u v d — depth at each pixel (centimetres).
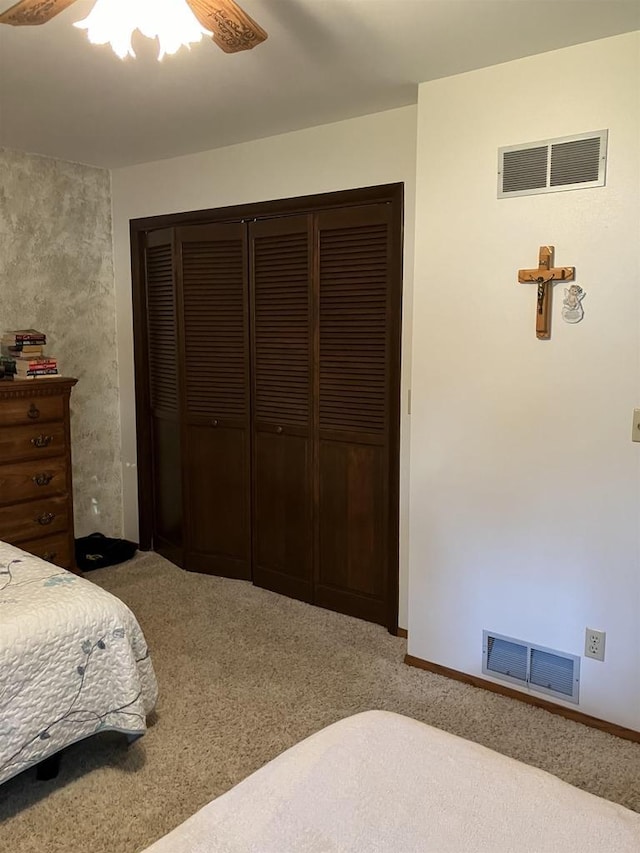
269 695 248
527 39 205
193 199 346
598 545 224
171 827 182
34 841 176
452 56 218
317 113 277
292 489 333
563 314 221
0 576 212
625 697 223
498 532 244
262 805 113
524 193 224
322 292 307
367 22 192
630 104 203
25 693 179
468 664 257
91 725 195
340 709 239
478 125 231
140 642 213
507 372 235
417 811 112
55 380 317
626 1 180
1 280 338
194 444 364
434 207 244
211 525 366
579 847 104
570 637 232
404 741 131
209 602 333
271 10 185
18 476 311
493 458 242
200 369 356
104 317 387
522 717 235
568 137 214
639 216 205
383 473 299
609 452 218
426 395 255
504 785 118
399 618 298
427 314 251
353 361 302
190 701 243
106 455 399
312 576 330
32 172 343
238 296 338
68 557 335
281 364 328
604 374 217
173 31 142
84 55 214
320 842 105
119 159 354
